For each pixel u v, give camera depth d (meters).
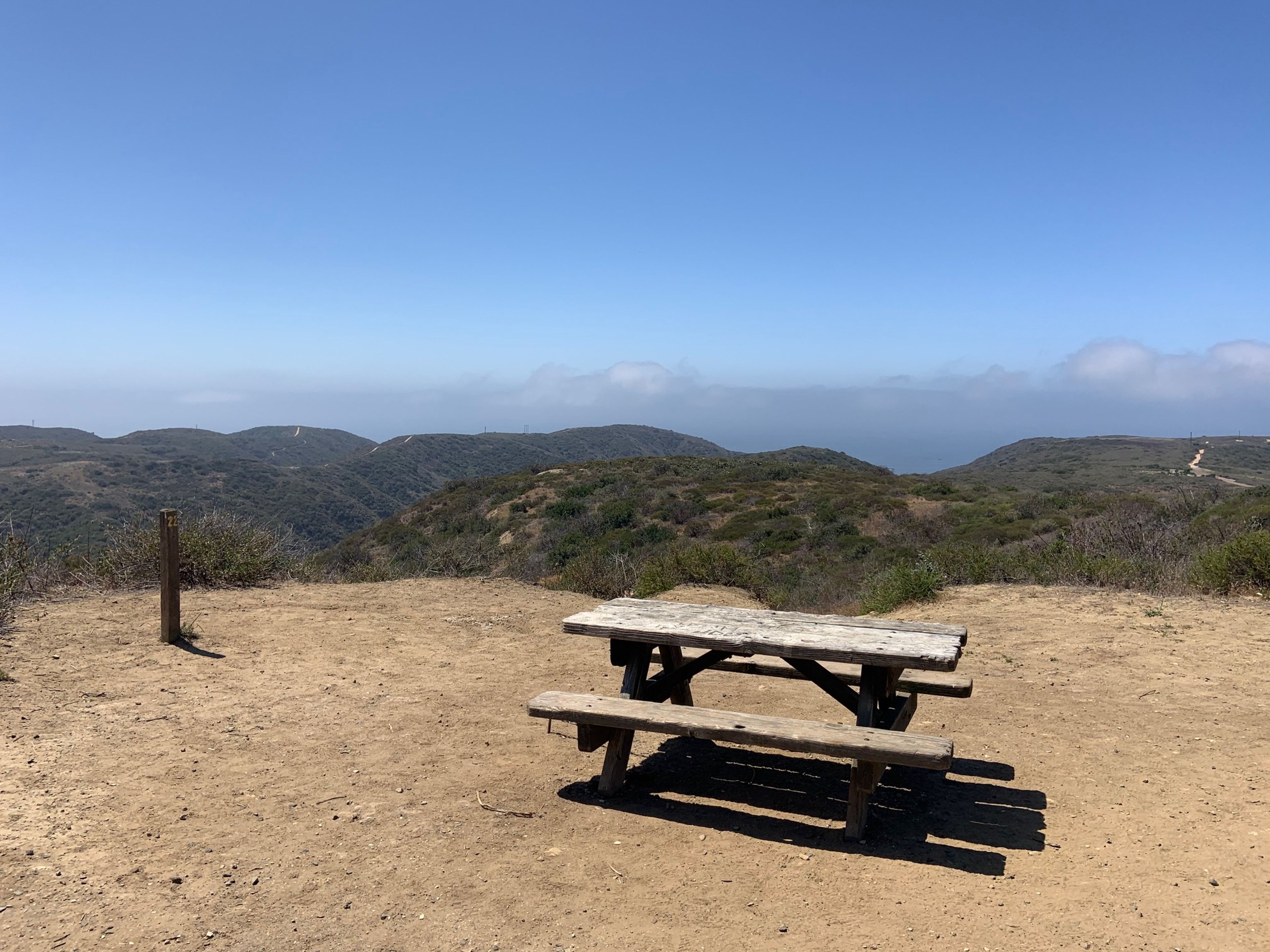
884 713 4.16
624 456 135.25
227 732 4.62
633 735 4.21
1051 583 9.41
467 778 4.09
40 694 4.95
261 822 3.50
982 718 5.08
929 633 3.94
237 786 3.88
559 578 11.72
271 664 6.04
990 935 2.65
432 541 30.39
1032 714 5.11
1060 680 5.82
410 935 2.67
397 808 3.70
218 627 6.94
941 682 4.54
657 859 3.25
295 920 2.75
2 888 2.81
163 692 5.25
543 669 6.32
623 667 6.08
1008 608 8.20
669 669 4.82
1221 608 7.62
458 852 3.28
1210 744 4.46
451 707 5.28
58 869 2.98
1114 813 3.64
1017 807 3.76
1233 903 2.81
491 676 6.08
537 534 30.62
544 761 4.36
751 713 5.30
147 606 7.41
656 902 2.90
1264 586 8.17
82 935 2.59
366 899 2.89
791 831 3.54
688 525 29.84
